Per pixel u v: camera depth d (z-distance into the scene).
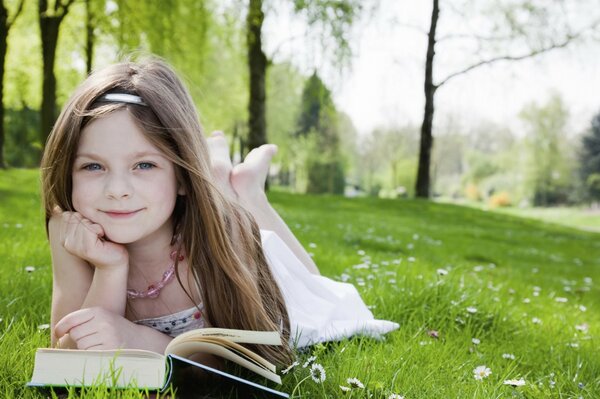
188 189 1.88
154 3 12.93
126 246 1.96
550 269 8.32
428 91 19.98
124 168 1.73
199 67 14.65
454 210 17.62
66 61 20.83
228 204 2.02
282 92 34.19
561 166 57.50
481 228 14.46
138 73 1.82
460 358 2.54
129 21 13.09
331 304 2.68
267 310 2.12
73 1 15.10
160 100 1.77
